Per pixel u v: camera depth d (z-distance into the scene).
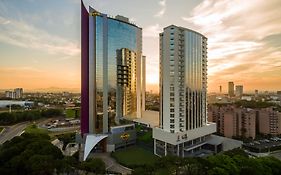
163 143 139.12
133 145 169.75
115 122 173.00
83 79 163.88
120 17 182.75
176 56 136.12
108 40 170.62
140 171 89.81
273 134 194.12
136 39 199.50
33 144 110.31
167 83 138.50
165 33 139.50
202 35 157.38
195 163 92.56
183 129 137.88
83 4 163.75
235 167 90.19
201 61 157.25
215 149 150.00
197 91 151.62
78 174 99.38
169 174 87.31
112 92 172.50
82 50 164.00
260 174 89.50
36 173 88.44
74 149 157.00
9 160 101.25
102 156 144.62
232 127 187.38
